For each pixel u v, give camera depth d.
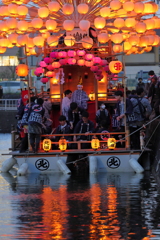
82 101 34.12
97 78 34.06
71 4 30.48
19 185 26.05
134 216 18.91
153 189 24.05
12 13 31.05
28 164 30.48
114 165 30.14
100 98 35.78
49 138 32.66
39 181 27.23
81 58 32.97
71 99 34.22
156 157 29.97
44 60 33.47
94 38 35.31
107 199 21.92
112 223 18.05
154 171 29.38
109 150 30.25
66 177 28.55
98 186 25.22
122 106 31.52
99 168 30.23
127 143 30.58
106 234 16.84
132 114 30.52
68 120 32.31
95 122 35.47
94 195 22.88
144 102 30.55
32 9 33.50
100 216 19.02
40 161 30.33
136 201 21.38
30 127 30.05
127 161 30.17
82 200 21.83
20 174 29.38
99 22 30.64
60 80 35.41
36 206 20.88
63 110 33.75
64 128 31.75
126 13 32.62
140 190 23.88
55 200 21.97
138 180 26.84
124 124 31.67
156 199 21.73
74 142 30.55
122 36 31.45
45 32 34.09
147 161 31.44
